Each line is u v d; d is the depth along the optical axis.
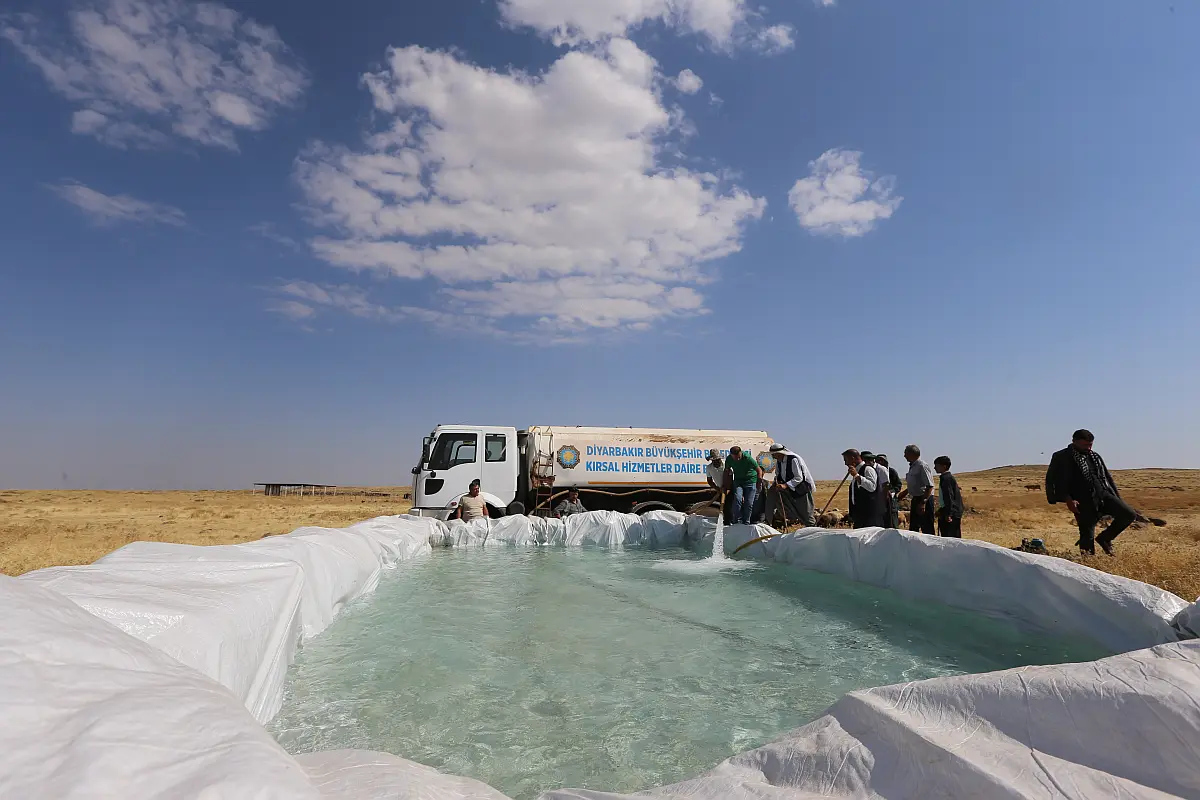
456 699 4.17
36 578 3.03
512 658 5.05
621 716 3.89
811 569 8.74
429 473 15.37
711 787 2.34
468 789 2.30
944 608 6.34
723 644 5.41
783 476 13.96
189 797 1.25
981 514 18.11
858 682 4.46
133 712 1.47
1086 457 8.62
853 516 10.95
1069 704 2.07
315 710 3.97
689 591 7.66
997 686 2.25
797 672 4.69
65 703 1.44
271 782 1.37
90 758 1.28
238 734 1.55
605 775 3.13
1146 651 2.25
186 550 4.48
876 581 7.48
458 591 7.78
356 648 5.29
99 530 15.73
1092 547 8.51
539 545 12.73
